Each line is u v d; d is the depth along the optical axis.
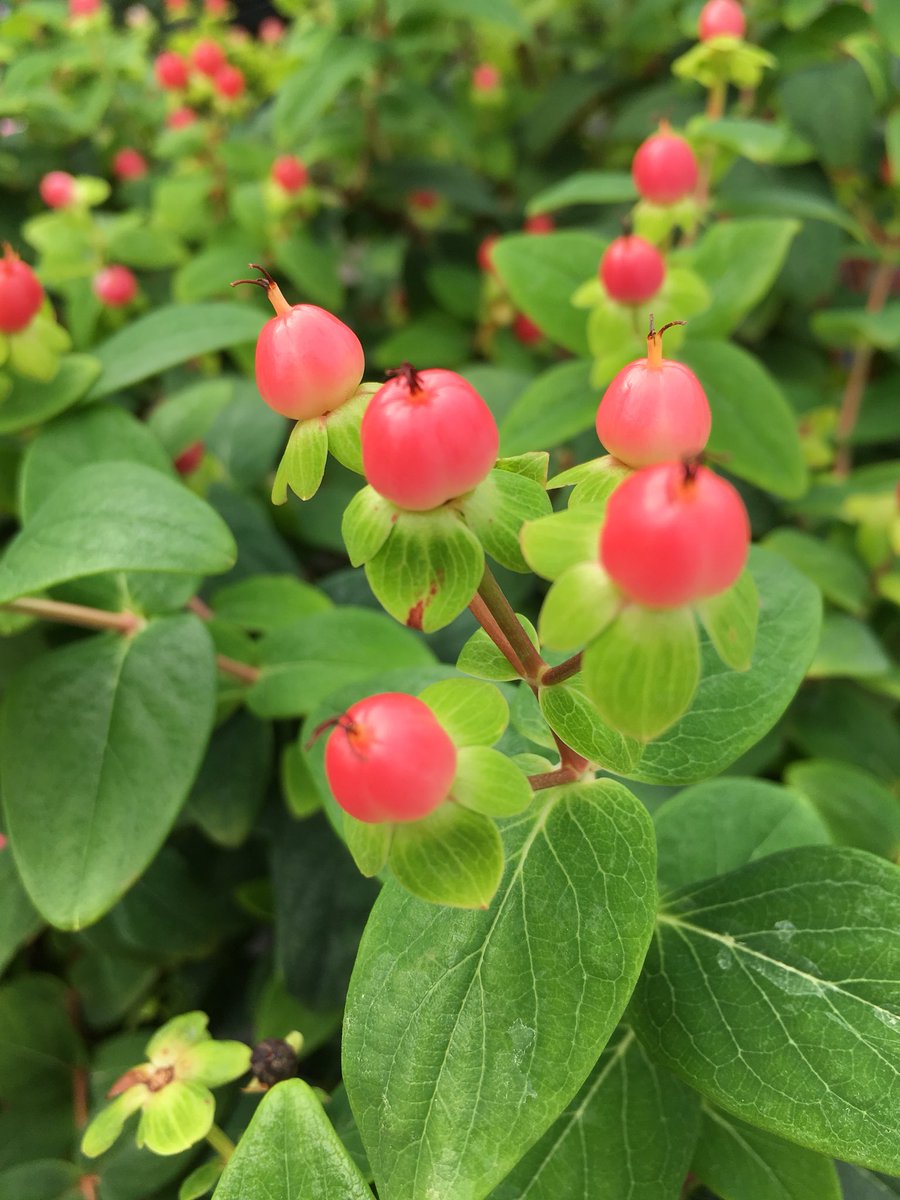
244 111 0.34
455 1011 0.09
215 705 0.14
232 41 0.36
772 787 0.14
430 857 0.08
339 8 0.27
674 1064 0.10
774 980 0.10
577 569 0.07
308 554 0.26
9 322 0.16
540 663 0.09
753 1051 0.10
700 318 0.20
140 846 0.13
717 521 0.07
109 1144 0.12
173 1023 0.13
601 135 0.34
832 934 0.10
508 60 0.35
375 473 0.08
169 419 0.20
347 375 0.09
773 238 0.20
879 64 0.23
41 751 0.14
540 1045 0.09
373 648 0.16
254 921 0.20
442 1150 0.09
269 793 0.18
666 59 0.31
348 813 0.08
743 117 0.25
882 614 0.22
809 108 0.24
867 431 0.26
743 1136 0.12
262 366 0.09
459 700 0.09
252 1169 0.09
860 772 0.18
